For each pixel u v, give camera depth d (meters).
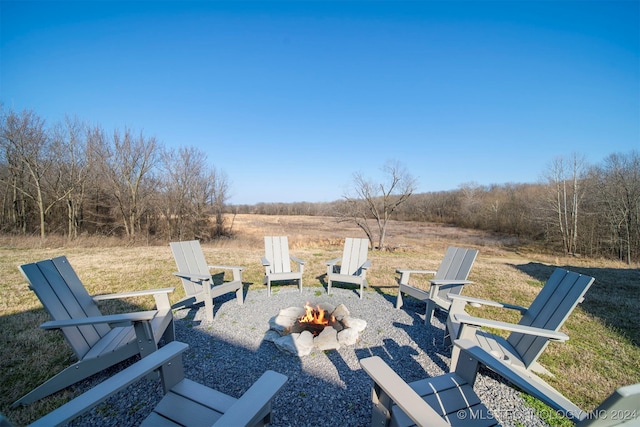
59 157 12.52
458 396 1.72
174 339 2.96
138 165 13.62
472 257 3.60
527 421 1.95
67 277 2.43
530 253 14.92
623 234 13.49
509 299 4.87
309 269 6.72
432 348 2.96
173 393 1.63
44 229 12.59
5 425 0.99
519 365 2.29
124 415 1.91
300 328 3.24
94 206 13.98
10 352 2.68
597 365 2.77
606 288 5.95
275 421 1.90
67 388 2.18
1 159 11.86
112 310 3.87
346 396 2.17
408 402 1.27
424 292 3.61
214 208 16.19
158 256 8.11
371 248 13.95
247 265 7.00
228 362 2.60
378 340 3.10
